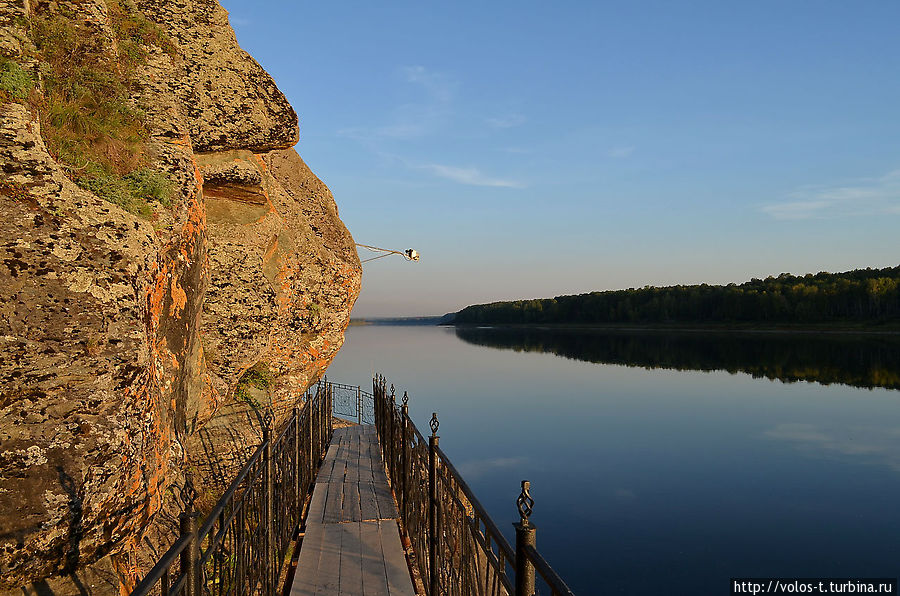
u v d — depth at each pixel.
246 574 3.66
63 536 2.99
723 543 12.62
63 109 4.28
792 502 15.48
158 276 4.29
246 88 7.70
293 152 11.66
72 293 3.27
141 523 3.72
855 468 18.88
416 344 111.00
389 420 8.53
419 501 5.41
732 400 33.75
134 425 3.50
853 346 65.31
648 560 11.68
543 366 56.41
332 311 9.74
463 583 3.36
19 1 4.10
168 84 6.66
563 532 13.23
